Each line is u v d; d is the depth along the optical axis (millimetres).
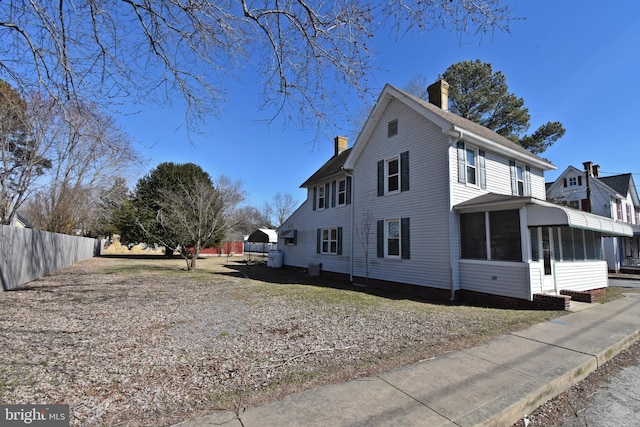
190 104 4805
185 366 3953
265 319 6641
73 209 20844
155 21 4055
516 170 13234
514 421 2975
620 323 6484
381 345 4918
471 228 10023
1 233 9547
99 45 4082
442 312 7695
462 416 2758
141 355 4348
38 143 12805
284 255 21172
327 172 17547
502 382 3514
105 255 33406
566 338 5371
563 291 9531
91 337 5199
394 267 12117
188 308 7707
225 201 21734
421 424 2615
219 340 5109
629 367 4559
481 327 6129
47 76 4105
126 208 29000
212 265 23719
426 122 11344
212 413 2762
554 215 8070
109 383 3418
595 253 11695
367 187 13906
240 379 3557
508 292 8852
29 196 16750
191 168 32125
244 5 3779
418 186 11422
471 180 11297
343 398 3072
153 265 21734
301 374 3719
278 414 2742
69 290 10266
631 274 20516
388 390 3268
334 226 16312
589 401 3494
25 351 4434
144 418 2680
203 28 4129
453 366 3996
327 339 5227
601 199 23891
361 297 9930
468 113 22688
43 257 13758
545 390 3418
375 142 13672
